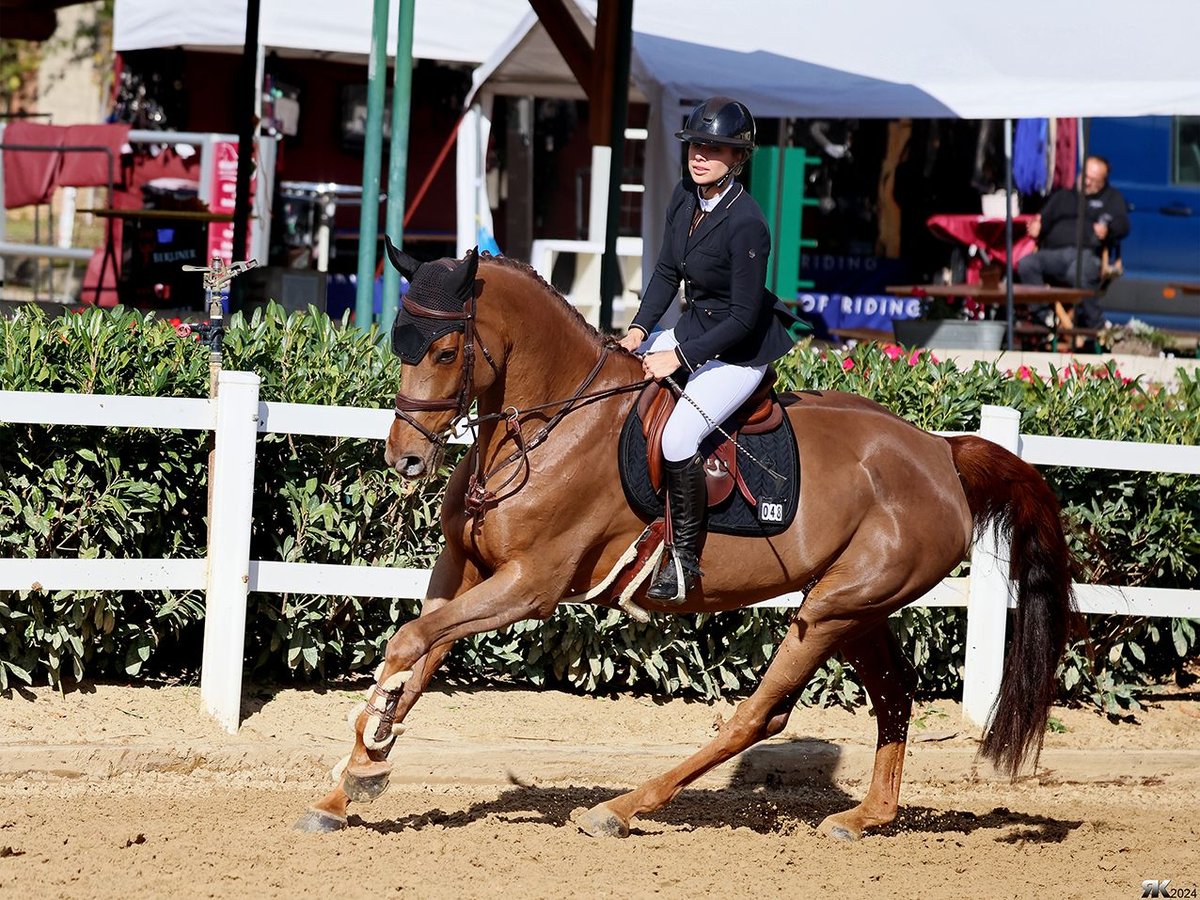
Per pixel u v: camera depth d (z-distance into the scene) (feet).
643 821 30.89
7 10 74.28
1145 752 37.01
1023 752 30.09
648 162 62.18
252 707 34.55
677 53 63.52
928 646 38.63
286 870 25.38
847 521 28.94
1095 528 39.19
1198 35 64.28
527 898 24.77
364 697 35.99
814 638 29.32
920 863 28.81
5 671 33.30
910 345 59.31
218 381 32.78
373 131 45.96
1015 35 64.85
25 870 24.63
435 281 25.49
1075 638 37.45
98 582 32.24
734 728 29.35
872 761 35.45
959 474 30.66
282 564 33.50
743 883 26.63
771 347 28.17
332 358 36.60
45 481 33.40
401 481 35.58
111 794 30.25
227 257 64.80
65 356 33.83
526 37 63.05
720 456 27.94
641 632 37.11
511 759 33.47
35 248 68.03
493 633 37.19
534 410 26.89
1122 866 29.32
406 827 28.76
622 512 27.50
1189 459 37.93
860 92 61.05
